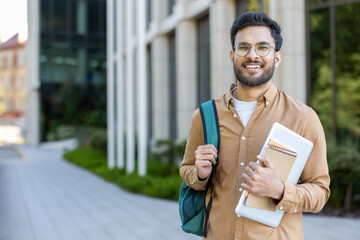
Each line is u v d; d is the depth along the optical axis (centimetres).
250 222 132
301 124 132
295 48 660
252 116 137
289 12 657
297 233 134
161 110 1388
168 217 592
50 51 2730
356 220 511
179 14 1160
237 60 134
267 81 136
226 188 139
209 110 149
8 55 4950
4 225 566
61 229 537
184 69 1153
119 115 1116
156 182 811
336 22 669
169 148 921
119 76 1112
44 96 2747
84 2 2802
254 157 134
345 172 549
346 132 664
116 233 506
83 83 2806
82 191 884
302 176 135
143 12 862
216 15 925
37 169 1401
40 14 2694
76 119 2773
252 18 133
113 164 1189
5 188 957
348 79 664
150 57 1594
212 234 143
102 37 2858
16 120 4641
